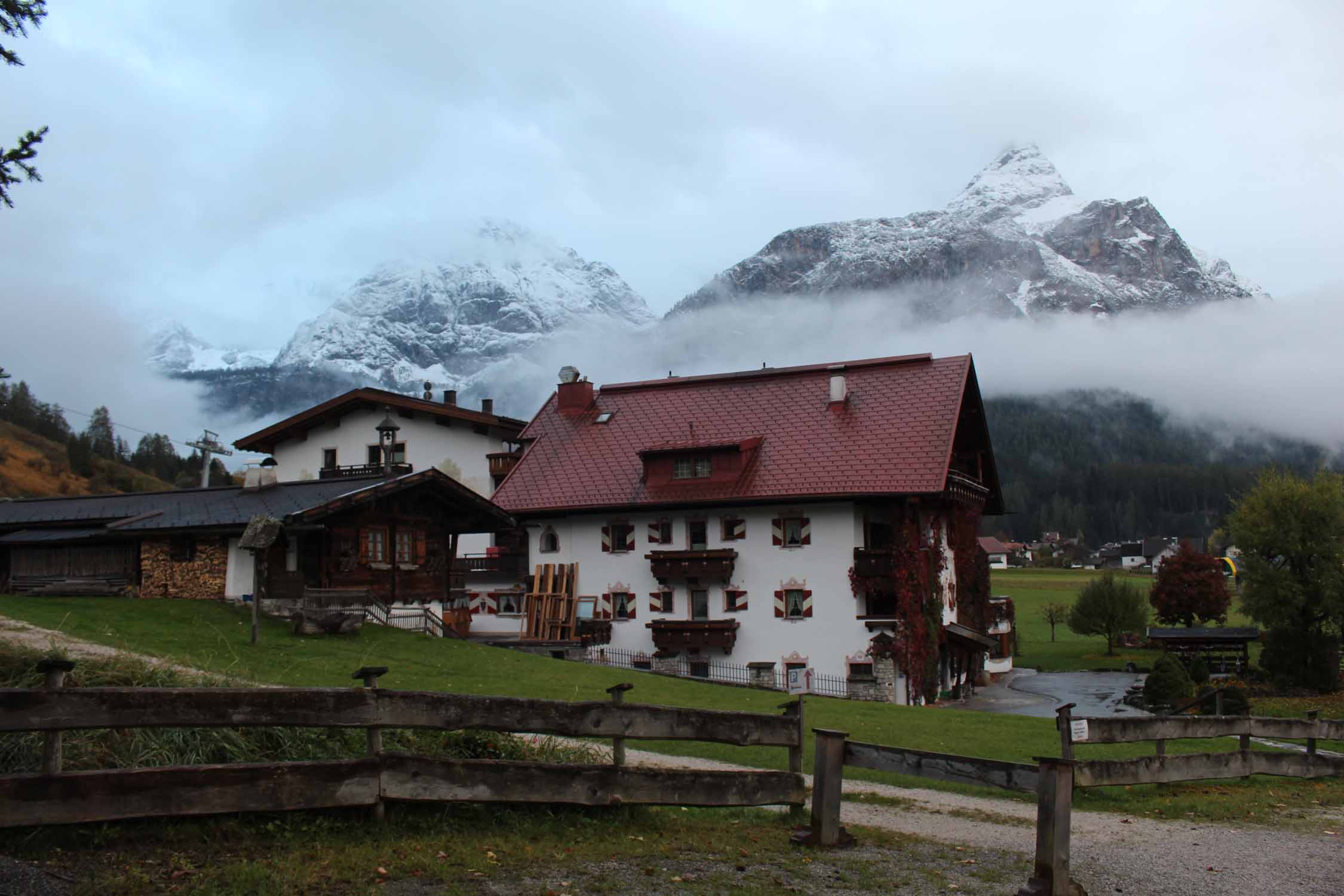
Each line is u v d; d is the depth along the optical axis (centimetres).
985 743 2447
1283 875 1280
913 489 4569
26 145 1163
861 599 4675
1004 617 6322
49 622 3022
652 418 5550
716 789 1325
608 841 1184
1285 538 6388
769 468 4947
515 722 1183
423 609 4100
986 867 1225
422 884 987
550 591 5153
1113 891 1174
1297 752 2131
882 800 1700
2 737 1073
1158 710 4500
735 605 4856
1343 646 6781
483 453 6053
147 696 983
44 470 12938
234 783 1021
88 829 982
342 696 1078
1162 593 9212
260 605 3712
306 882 955
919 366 5256
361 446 6284
